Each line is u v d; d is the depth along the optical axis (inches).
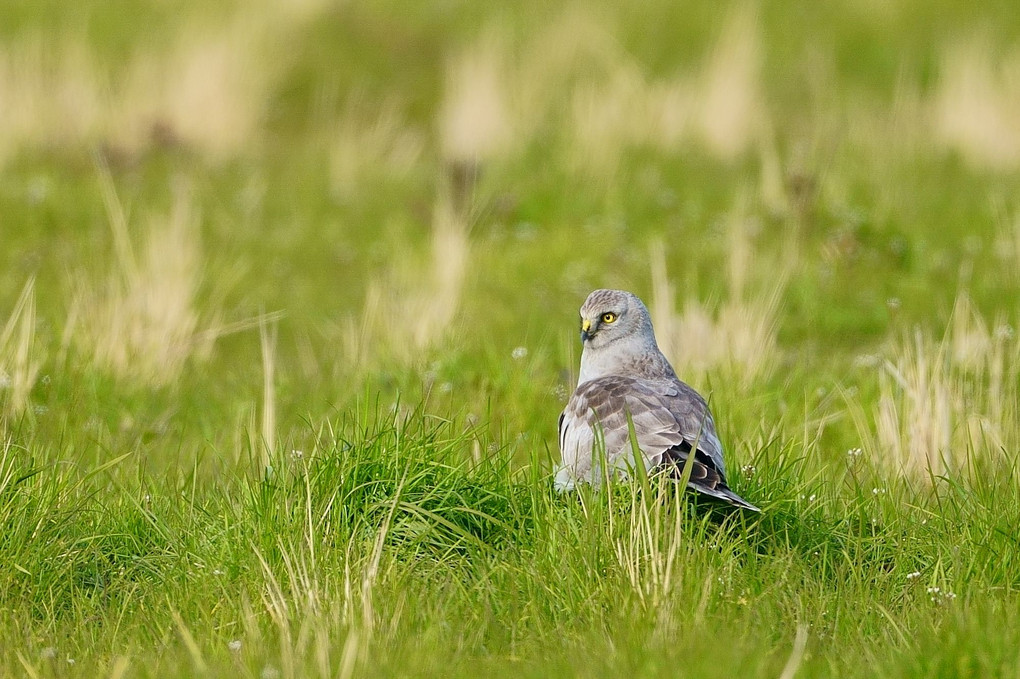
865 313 589.6
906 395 406.6
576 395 355.3
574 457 340.8
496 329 564.4
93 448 411.5
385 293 598.5
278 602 280.5
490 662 263.0
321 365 524.1
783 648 268.1
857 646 270.4
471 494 333.1
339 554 303.6
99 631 287.6
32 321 483.5
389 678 252.4
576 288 634.8
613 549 297.0
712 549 303.6
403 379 469.4
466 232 705.0
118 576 314.7
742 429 417.1
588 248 690.8
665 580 280.1
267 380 399.9
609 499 300.0
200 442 423.5
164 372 493.7
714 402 431.2
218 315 568.4
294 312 619.8
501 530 326.3
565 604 286.4
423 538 317.1
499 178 816.9
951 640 255.8
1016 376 448.5
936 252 672.4
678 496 297.0
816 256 661.9
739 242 634.2
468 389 456.1
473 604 289.0
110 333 495.5
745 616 276.2
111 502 345.4
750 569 303.9
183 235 633.0
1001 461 378.6
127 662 262.5
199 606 287.7
